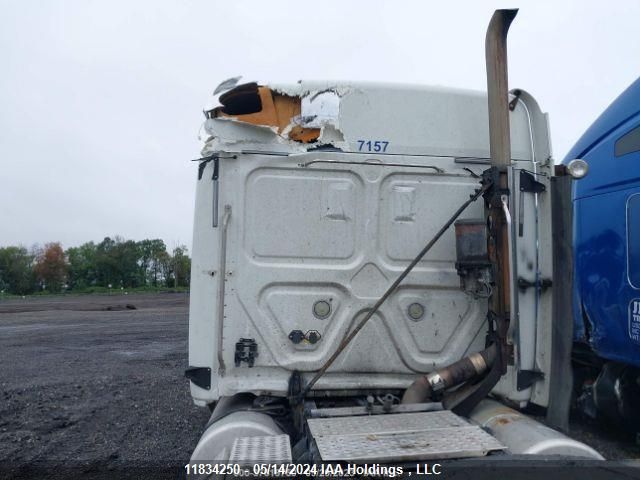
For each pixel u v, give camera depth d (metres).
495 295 3.35
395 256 3.57
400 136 3.62
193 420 6.98
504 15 3.26
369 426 2.91
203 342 3.44
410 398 3.31
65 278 62.16
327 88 3.62
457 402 3.38
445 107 3.68
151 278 64.38
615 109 5.25
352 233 3.54
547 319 3.60
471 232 3.38
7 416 7.16
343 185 3.55
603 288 5.18
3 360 11.49
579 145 5.68
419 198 3.60
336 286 3.52
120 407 7.62
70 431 6.53
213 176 3.49
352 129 3.60
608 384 5.15
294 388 3.42
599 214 5.28
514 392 3.56
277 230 3.50
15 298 45.00
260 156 3.51
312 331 3.48
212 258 3.46
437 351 3.55
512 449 2.89
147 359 11.69
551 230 3.60
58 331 17.08
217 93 3.58
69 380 9.37
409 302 3.56
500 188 3.33
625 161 5.01
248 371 3.45
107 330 17.33
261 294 3.48
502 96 3.31
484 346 3.59
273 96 3.60
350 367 3.50
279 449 2.81
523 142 3.72
